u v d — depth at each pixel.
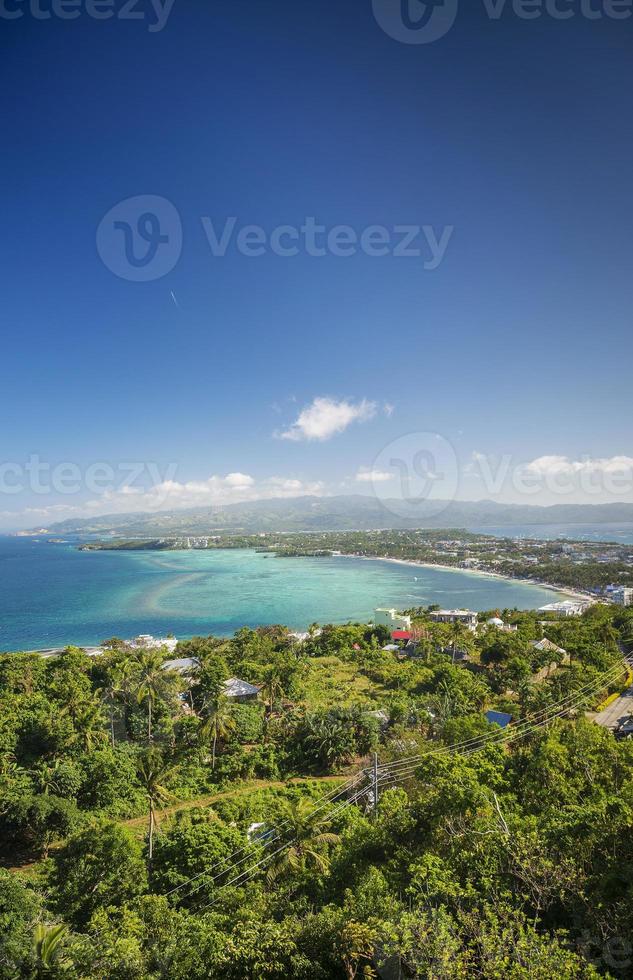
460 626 107.06
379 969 17.28
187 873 33.50
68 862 35.19
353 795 43.59
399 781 41.50
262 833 36.56
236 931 22.52
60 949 23.33
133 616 169.75
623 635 107.62
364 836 29.28
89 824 41.97
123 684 71.06
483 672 89.69
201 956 21.91
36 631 150.00
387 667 91.31
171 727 62.81
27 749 53.06
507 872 20.53
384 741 57.06
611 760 32.59
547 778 31.41
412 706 64.12
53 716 57.19
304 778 53.81
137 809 47.38
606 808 23.09
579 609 158.50
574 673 71.62
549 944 15.52
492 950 15.40
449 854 23.91
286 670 78.25
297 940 20.78
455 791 27.78
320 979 19.11
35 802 40.84
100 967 22.41
